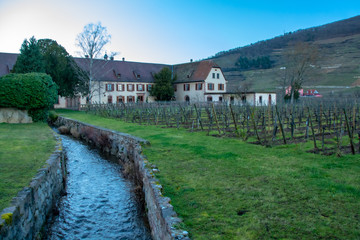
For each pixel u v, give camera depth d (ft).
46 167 26.81
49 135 51.16
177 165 28.43
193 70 195.83
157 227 18.20
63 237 21.84
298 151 31.86
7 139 45.14
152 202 20.74
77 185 33.94
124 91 185.88
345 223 15.07
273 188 20.61
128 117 87.35
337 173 23.26
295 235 14.14
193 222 15.72
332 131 47.29
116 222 24.17
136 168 34.96
